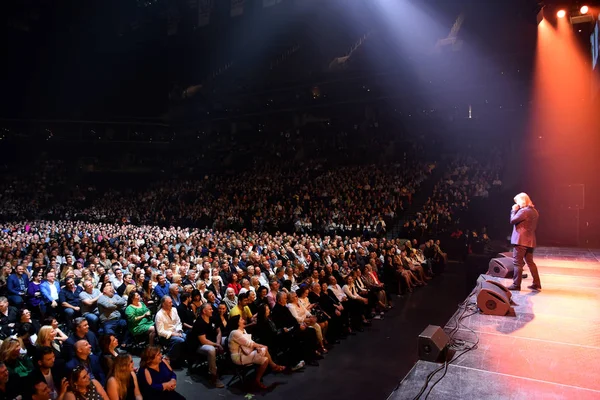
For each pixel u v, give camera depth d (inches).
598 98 622.2
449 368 167.9
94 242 679.7
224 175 1441.9
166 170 1649.9
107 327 314.5
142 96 1831.9
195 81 1830.7
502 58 1147.9
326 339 344.2
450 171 1032.8
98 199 1445.6
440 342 177.5
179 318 307.3
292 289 408.8
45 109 1688.0
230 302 345.4
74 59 1718.8
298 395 247.8
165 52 1792.6
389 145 1288.1
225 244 654.5
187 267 444.8
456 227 787.4
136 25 1724.9
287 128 1592.0
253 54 1750.7
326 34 1601.9
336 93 1499.8
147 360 205.9
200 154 1653.5
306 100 1544.0
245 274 430.3
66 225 979.3
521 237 272.8
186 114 1760.6
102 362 226.7
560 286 282.5
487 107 1208.2
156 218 1183.6
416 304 469.4
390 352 319.9
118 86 1801.2
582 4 533.3
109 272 445.1
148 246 649.6
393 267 520.7
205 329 274.8
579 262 371.6
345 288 386.6
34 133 1619.1
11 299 369.7
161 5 1662.2
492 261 324.8
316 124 1537.9
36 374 198.5
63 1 1611.7
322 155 1390.3
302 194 1107.9
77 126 1669.5
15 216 1290.6
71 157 1656.0
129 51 1776.6
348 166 1239.5
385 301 444.1
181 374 280.5
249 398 244.8
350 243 670.5
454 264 719.7
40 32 1631.4
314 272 405.4
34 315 363.3
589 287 279.3
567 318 218.8
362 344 340.2
